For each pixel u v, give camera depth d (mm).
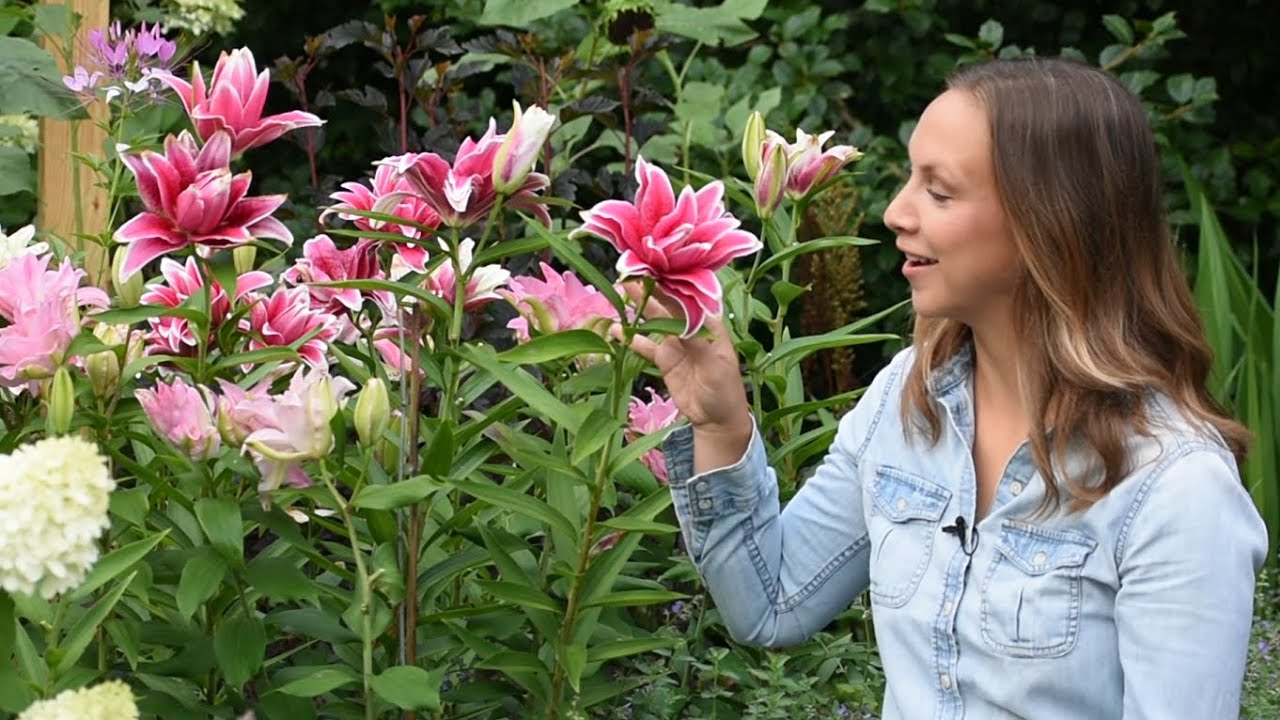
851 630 3266
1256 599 3359
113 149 3016
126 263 1893
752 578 1993
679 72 5172
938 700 1795
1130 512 1667
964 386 1837
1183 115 5250
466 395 2275
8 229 4312
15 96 3182
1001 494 1767
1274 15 5824
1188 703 1619
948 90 1773
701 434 1953
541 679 2246
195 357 2234
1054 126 1696
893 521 1859
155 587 2105
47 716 1386
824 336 2480
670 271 1765
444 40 3717
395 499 1890
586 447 1909
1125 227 1707
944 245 1742
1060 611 1698
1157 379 1682
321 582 2328
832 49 5547
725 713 2639
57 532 1483
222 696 2227
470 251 2215
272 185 5586
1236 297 4586
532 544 2586
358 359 2428
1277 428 4207
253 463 1962
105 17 3455
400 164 1894
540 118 1921
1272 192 5672
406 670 1948
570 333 1889
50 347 1974
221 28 3152
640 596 2053
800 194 2516
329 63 5750
